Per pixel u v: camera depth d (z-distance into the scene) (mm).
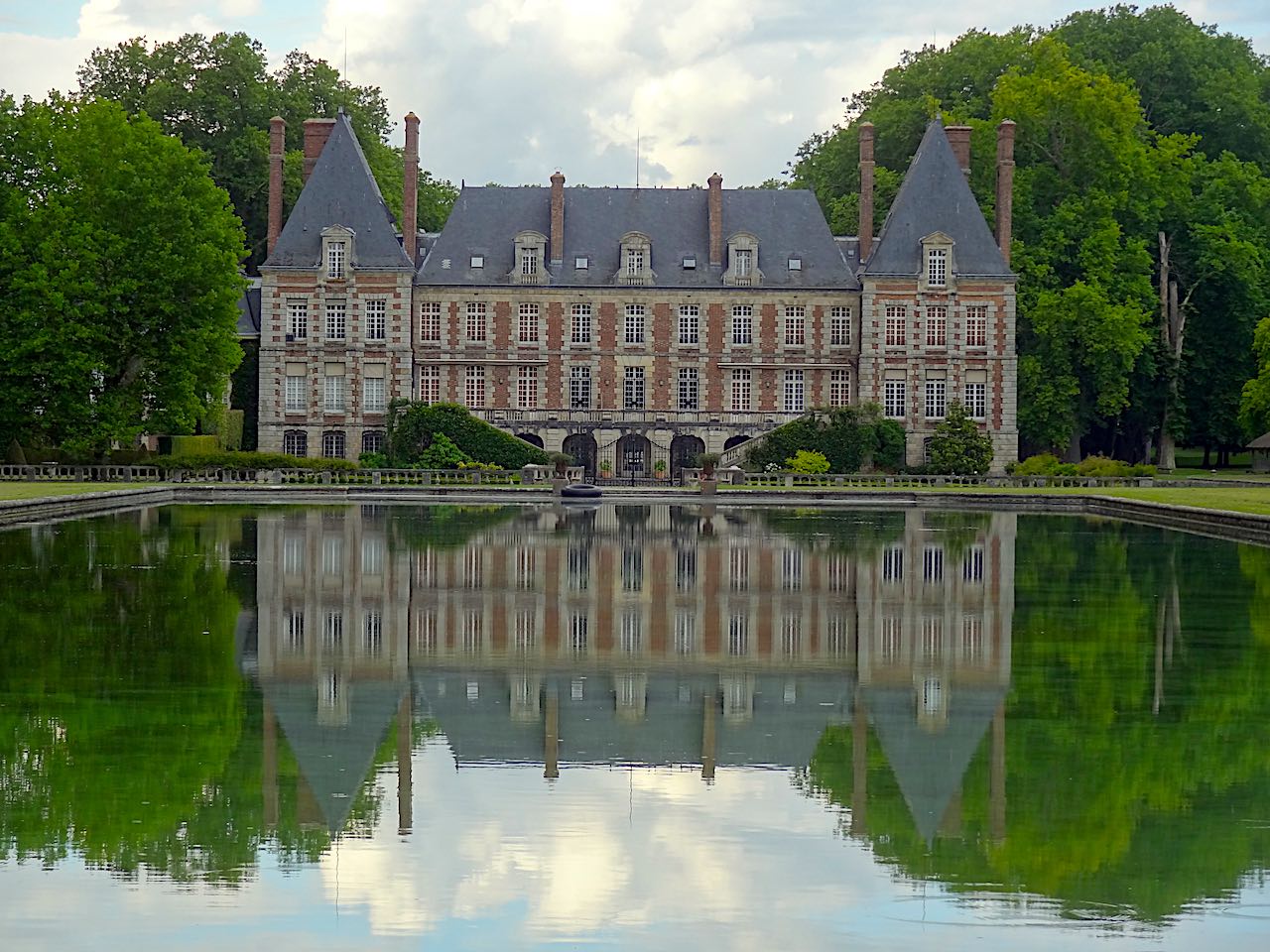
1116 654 36938
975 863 22281
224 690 32344
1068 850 22891
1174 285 120125
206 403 101000
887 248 113938
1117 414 113875
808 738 29109
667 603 45062
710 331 115562
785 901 20938
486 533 65188
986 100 126875
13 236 91688
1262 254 118875
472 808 24609
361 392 113375
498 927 20078
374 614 42406
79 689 32094
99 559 52562
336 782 25844
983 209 118625
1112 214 117250
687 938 19750
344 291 112938
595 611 43531
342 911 20469
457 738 28906
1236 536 66188
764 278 115562
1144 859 22438
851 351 115312
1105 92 115938
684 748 28312
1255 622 41594
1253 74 132375
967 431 108938
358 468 101375
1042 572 52094
